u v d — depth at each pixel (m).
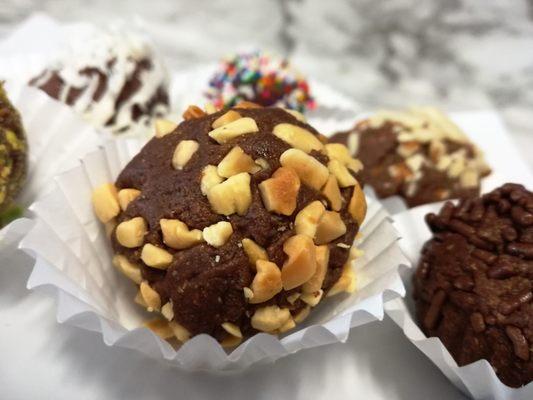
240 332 0.06
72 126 0.08
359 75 0.14
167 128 0.06
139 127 0.09
